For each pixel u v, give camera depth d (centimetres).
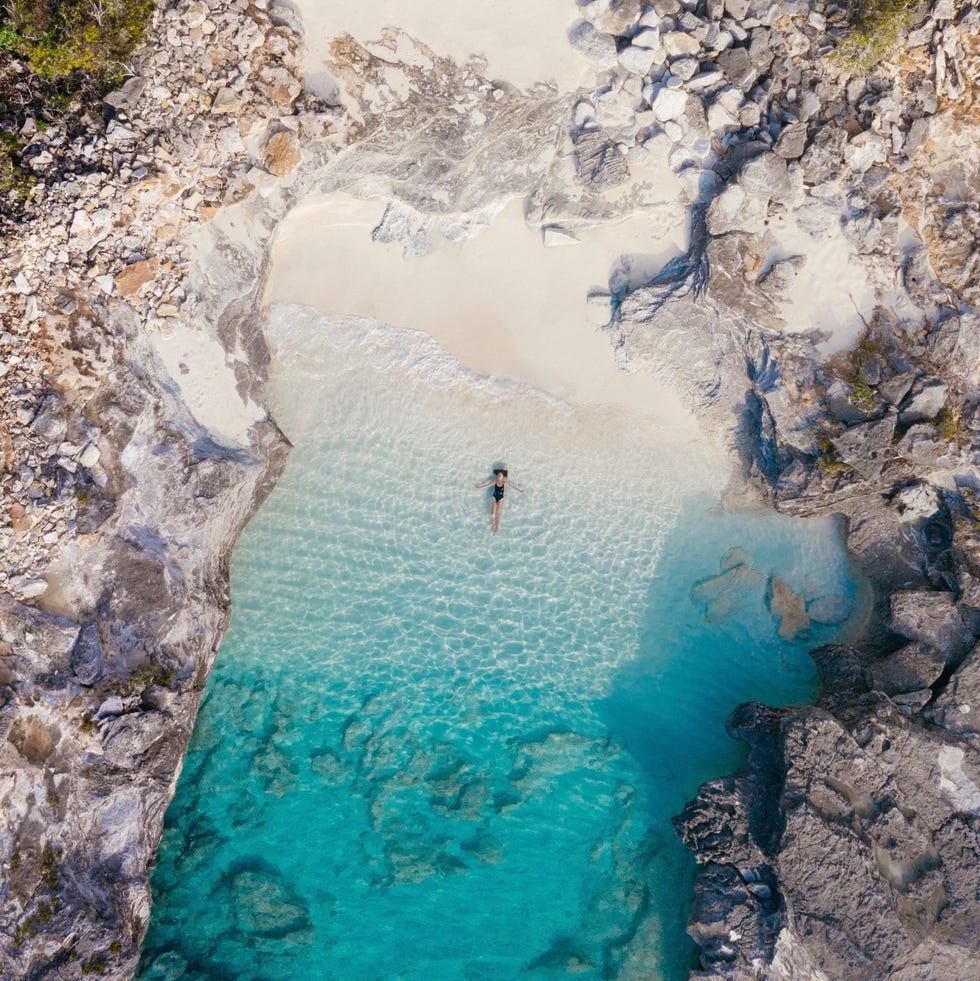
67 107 1199
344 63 1292
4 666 1166
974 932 1220
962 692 1288
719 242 1300
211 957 1331
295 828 1375
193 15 1206
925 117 1278
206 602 1310
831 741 1238
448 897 1370
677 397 1382
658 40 1284
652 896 1355
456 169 1328
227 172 1280
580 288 1373
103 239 1226
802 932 1202
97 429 1230
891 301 1309
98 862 1209
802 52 1276
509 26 1302
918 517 1346
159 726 1234
